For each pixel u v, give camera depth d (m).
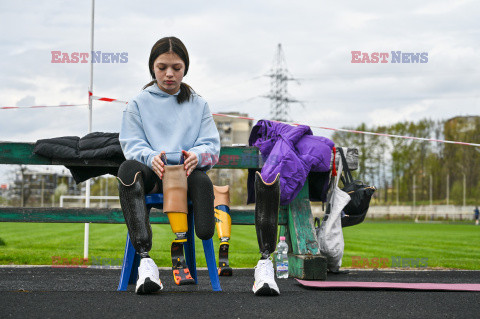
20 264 5.19
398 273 4.43
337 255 4.19
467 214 65.38
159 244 9.37
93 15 5.72
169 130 2.84
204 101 2.97
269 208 2.57
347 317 1.95
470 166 67.69
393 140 64.19
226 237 4.37
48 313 1.95
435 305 2.25
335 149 3.90
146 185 2.61
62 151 3.51
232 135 126.94
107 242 10.02
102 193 69.12
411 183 70.38
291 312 2.04
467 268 5.35
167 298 2.35
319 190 4.11
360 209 4.21
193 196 2.57
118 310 2.02
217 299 2.35
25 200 69.94
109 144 3.52
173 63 2.79
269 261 2.60
